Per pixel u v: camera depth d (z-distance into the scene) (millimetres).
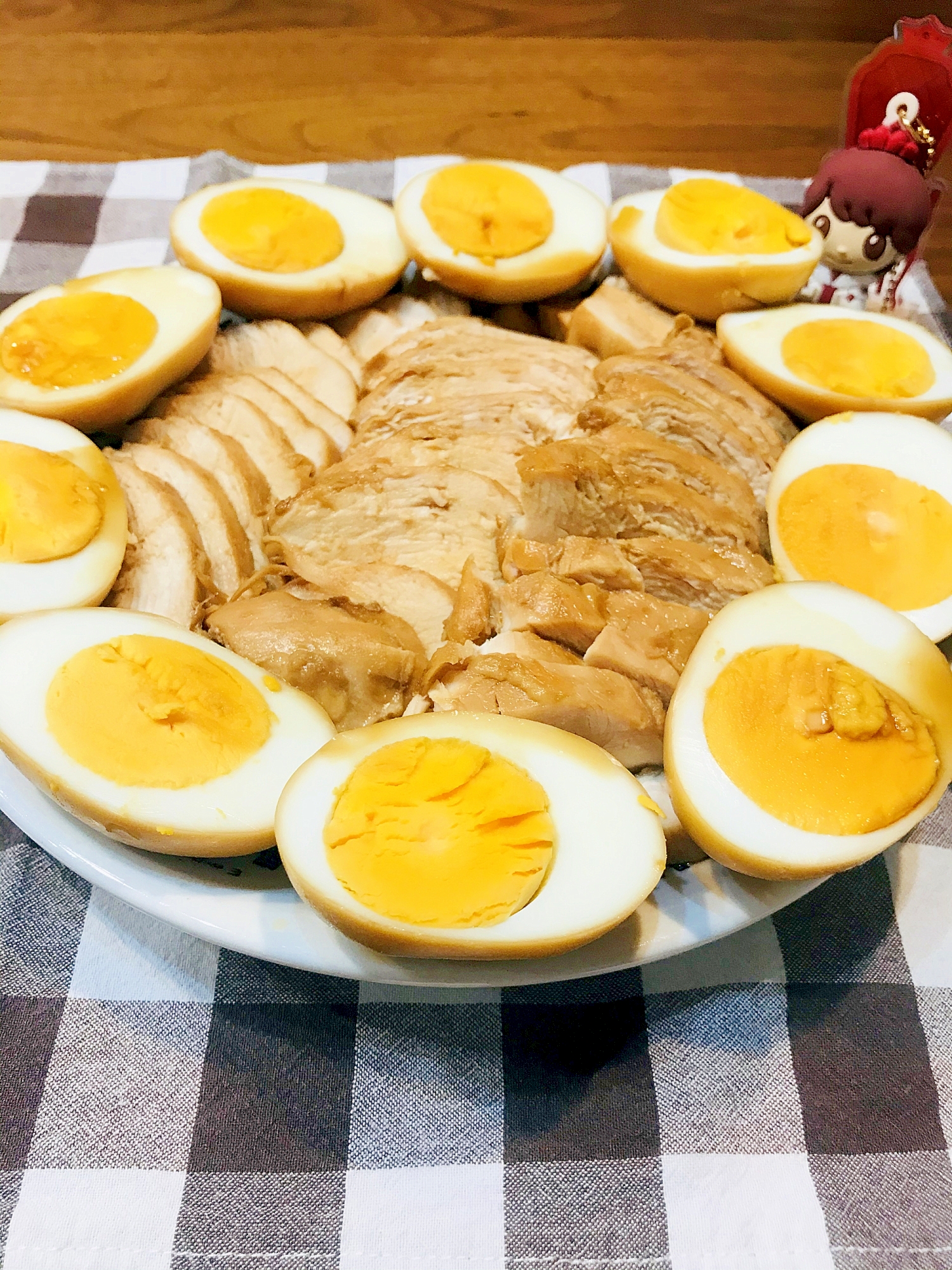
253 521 220
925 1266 161
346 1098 173
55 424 212
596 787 162
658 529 213
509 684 181
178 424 226
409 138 343
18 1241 158
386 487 212
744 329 243
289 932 162
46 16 376
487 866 155
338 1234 161
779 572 213
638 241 253
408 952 153
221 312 260
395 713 191
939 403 231
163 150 334
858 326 242
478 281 256
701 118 355
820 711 170
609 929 155
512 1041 178
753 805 165
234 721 172
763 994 184
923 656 176
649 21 390
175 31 375
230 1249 159
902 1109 174
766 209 254
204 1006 180
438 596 203
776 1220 163
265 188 262
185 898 165
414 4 390
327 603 196
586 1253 160
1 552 191
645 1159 168
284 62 367
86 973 182
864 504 214
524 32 383
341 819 157
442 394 237
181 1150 167
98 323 229
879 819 166
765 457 225
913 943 190
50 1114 169
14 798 172
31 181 311
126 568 207
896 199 248
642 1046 178
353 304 263
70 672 171
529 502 205
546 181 270
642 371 230
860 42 385
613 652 187
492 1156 168
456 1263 159
